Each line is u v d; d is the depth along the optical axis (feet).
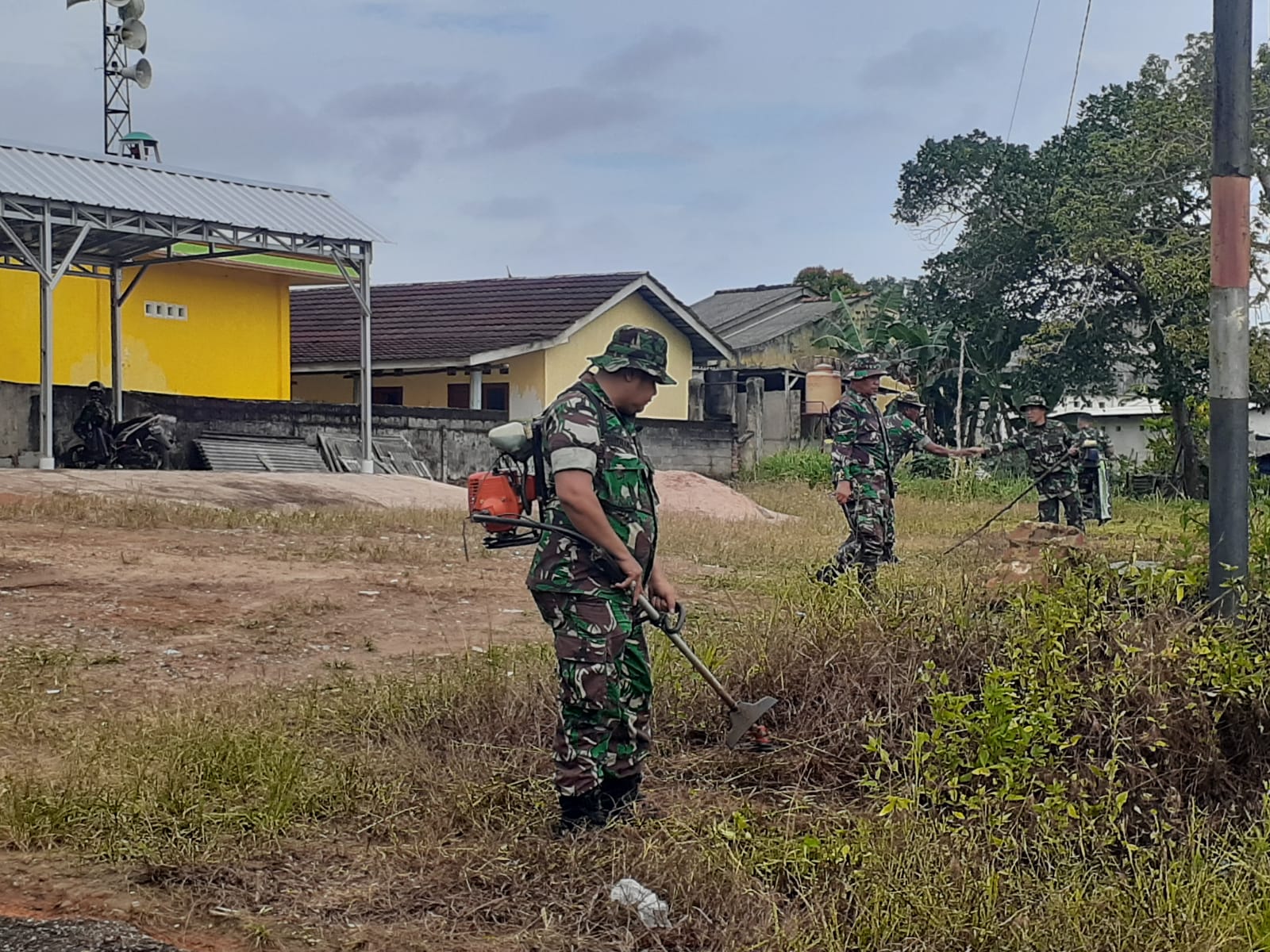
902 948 11.10
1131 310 93.45
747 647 18.92
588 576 13.84
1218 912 11.31
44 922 11.48
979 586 19.34
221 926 11.65
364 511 45.78
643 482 14.30
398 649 23.80
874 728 16.05
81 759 15.71
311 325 96.94
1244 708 14.87
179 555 32.37
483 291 96.48
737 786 15.67
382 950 11.21
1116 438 134.41
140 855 13.07
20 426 59.06
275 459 63.62
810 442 102.01
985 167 98.22
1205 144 80.28
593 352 90.12
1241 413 17.75
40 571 28.43
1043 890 11.93
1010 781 13.24
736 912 11.77
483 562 34.96
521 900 12.31
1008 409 101.14
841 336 101.30
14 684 19.57
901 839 12.72
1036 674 15.17
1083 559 19.44
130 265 65.82
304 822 14.16
